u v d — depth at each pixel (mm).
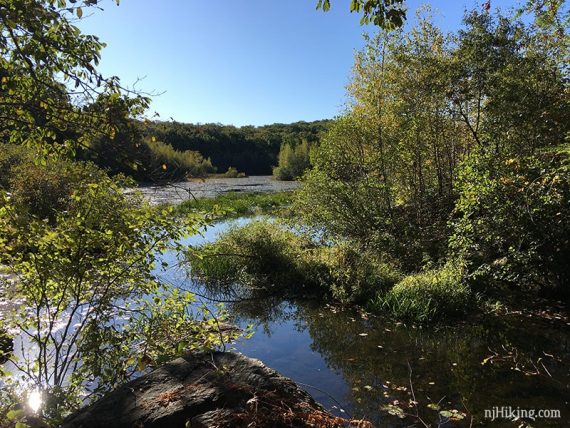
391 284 9094
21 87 3523
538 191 7723
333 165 13312
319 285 9734
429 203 13211
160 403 2555
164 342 4582
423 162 14016
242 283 10258
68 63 3496
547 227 7809
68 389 3982
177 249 4453
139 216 4137
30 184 13039
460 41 11352
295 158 65812
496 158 8844
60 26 3111
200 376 2822
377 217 12055
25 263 3951
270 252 10883
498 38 10844
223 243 11305
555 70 10477
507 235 8305
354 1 3303
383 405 4969
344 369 6027
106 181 4094
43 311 5652
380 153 13297
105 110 3365
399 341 6992
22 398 3660
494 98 10617
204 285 10469
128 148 3469
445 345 6762
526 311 7984
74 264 3953
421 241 11438
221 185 51438
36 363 4250
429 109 12445
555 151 8367
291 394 2719
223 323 7219
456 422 4570
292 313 8625
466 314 7930
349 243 11328
